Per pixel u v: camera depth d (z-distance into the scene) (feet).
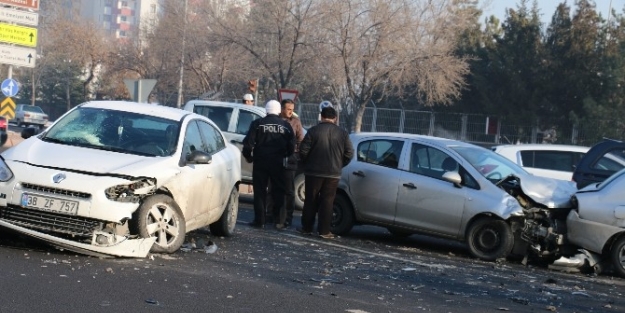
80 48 213.46
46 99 245.45
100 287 22.77
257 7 132.57
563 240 36.65
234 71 146.20
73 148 29.35
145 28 189.67
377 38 122.83
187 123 32.73
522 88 139.33
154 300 21.80
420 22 126.41
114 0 443.73
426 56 124.47
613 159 45.65
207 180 32.37
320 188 41.11
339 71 125.49
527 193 37.52
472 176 38.52
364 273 29.99
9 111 112.06
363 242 40.83
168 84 168.35
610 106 131.54
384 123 123.65
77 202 26.48
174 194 29.45
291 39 127.44
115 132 31.14
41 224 26.81
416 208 39.70
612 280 34.06
